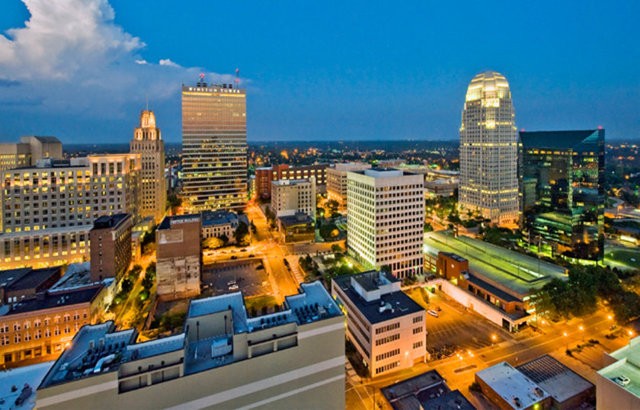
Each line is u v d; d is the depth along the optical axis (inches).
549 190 6978.4
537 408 3112.7
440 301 5502.0
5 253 6284.5
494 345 4264.3
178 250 5649.6
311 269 6722.4
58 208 7194.9
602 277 5004.9
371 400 3422.7
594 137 6205.7
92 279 5433.1
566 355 4023.1
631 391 2316.7
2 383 2571.4
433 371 3607.3
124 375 2113.7
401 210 6368.1
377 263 6284.5
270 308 5246.1
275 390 2461.9
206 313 2736.2
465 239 7440.9
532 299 4736.7
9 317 4077.3
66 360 2273.6
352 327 4284.0
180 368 2210.9
